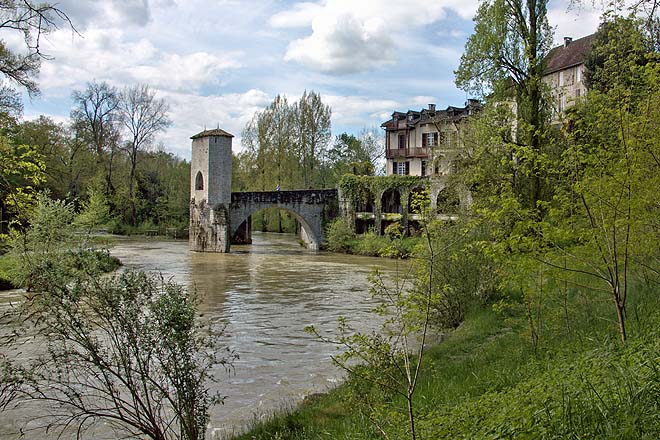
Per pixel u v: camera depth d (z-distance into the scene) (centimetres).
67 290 598
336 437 674
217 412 956
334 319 1769
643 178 679
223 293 2312
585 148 715
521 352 916
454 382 857
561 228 706
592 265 703
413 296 656
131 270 646
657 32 761
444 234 1184
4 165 1268
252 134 6272
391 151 5612
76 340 606
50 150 4556
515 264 755
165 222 6338
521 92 1816
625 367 473
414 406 733
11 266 2030
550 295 984
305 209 4847
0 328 1334
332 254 4350
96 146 5812
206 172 4453
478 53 1864
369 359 633
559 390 498
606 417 376
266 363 1263
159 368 680
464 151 2283
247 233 5419
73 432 826
